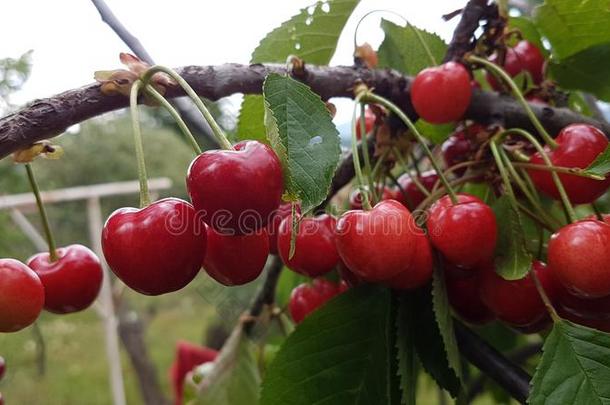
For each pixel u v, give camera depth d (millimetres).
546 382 169
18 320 168
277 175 145
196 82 175
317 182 145
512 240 189
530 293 190
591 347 171
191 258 153
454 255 182
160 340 1963
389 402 198
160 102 156
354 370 204
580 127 197
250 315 331
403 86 220
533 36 269
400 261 171
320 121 150
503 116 225
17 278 168
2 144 148
